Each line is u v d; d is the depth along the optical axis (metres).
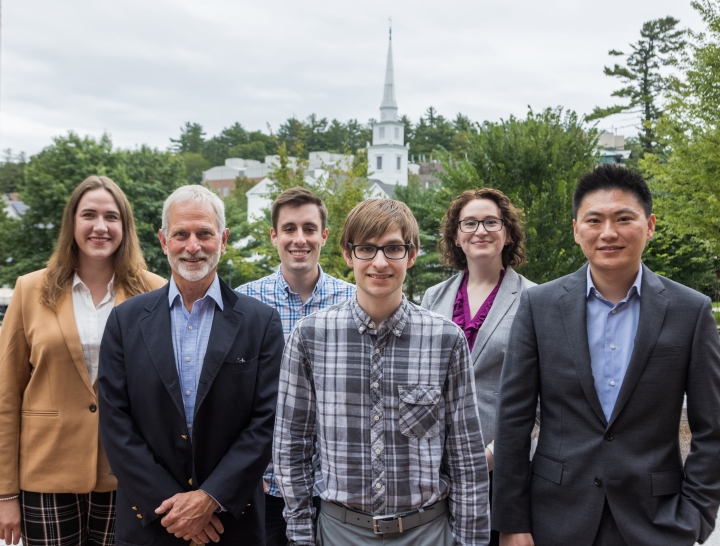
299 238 3.36
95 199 2.91
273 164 15.32
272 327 2.63
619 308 2.28
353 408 2.13
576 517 2.23
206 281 2.57
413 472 2.10
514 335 2.48
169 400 2.40
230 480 2.34
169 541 2.34
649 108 39.31
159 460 2.40
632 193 2.21
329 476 2.14
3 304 23.95
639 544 2.12
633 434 2.17
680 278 13.51
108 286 3.00
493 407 2.93
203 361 2.47
